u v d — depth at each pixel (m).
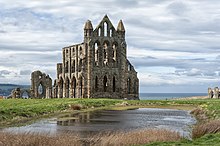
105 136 38.69
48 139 33.38
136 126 53.97
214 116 58.41
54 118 66.06
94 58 149.12
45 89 154.75
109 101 107.75
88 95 146.25
